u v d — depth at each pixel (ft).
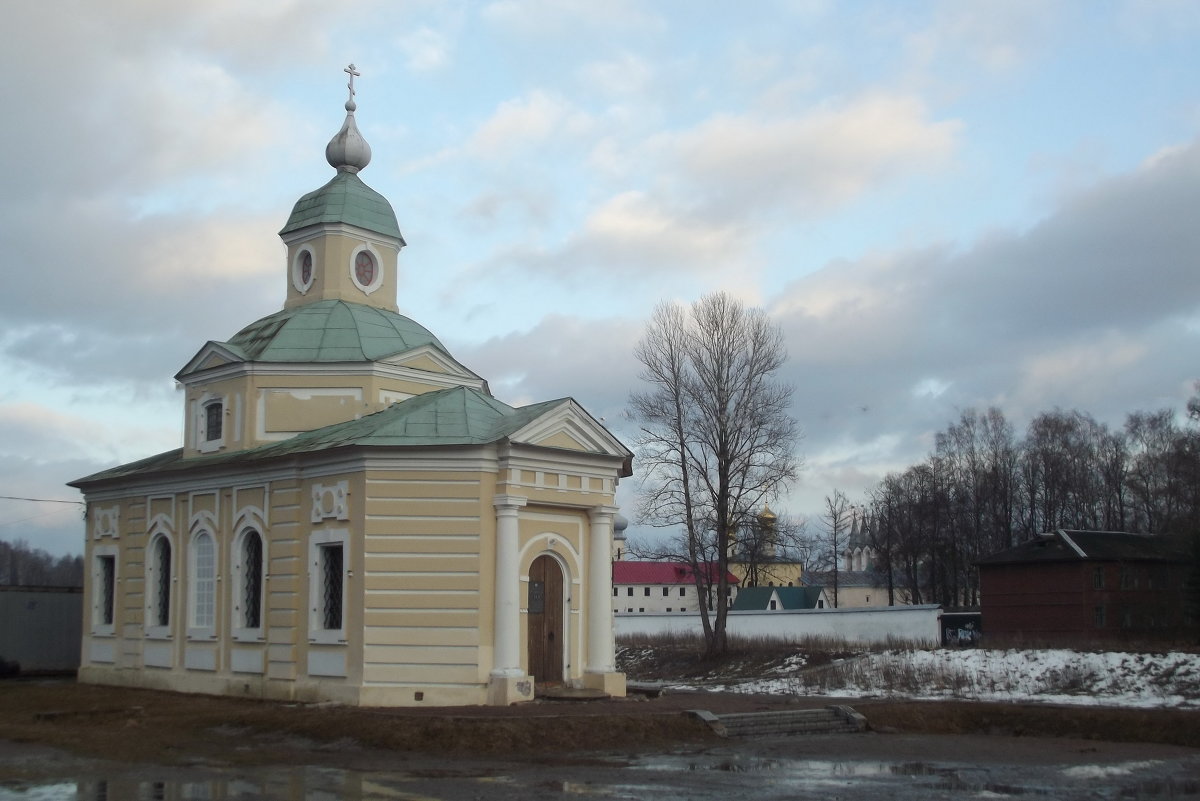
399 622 101.55
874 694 136.46
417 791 66.90
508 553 102.47
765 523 190.60
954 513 297.74
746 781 73.00
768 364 190.60
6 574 521.24
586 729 89.04
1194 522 198.18
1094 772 81.20
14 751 82.12
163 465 129.80
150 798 64.03
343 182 139.13
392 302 141.18
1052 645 160.35
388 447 103.19
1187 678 130.72
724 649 190.19
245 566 116.98
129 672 129.39
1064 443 297.33
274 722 91.76
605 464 113.39
